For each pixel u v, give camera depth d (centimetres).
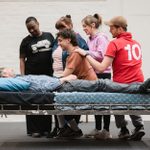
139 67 541
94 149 504
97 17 600
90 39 588
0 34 845
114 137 601
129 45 537
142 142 557
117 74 538
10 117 843
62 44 532
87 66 533
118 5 840
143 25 841
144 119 828
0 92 468
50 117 621
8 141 578
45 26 842
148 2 841
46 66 635
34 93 472
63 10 843
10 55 845
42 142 562
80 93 479
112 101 480
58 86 497
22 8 843
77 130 582
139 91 488
